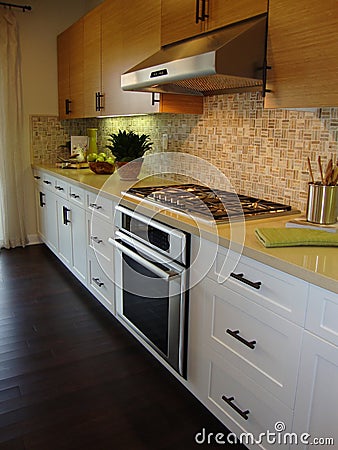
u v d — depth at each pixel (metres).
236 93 2.29
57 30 4.02
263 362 1.41
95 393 1.94
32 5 3.85
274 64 1.60
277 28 1.57
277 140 2.07
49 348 2.31
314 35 1.42
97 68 3.12
